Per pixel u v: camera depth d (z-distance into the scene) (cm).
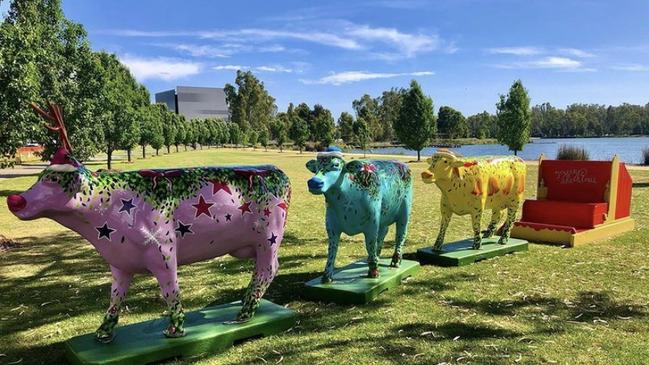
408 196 632
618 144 6322
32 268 718
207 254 428
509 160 779
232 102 9756
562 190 950
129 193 382
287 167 2972
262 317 464
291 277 657
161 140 4419
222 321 453
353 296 539
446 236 929
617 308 523
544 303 541
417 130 3403
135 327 439
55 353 428
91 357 379
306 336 456
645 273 652
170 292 405
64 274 684
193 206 404
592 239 858
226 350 427
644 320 489
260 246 452
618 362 399
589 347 427
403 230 639
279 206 456
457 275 654
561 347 428
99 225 373
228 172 429
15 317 517
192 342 412
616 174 916
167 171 405
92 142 1786
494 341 441
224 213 418
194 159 4003
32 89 910
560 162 947
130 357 383
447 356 411
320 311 523
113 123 2542
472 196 721
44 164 3372
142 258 393
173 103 11400
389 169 598
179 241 404
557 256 753
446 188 711
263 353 420
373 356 412
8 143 936
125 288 409
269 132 9156
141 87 4138
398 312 516
